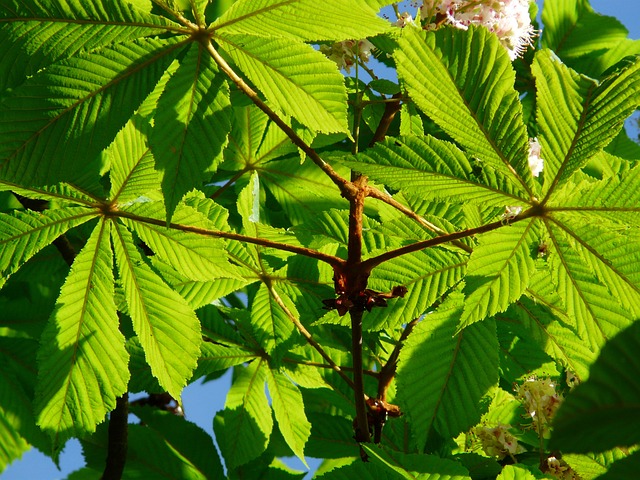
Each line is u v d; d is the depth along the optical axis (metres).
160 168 1.12
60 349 1.22
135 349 1.41
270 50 1.15
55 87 1.13
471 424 1.23
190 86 1.14
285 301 1.35
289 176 1.44
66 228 1.22
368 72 1.38
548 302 1.23
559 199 1.12
